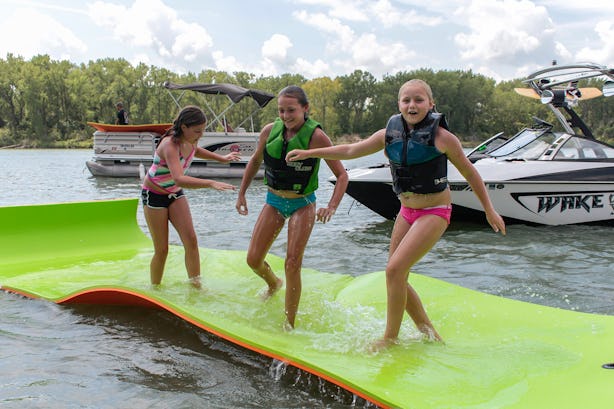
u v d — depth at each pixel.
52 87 79.75
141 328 4.00
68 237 6.31
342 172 3.91
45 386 3.05
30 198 12.61
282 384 3.14
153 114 82.62
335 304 4.33
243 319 3.92
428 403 2.70
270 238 4.08
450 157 3.30
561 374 3.07
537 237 7.83
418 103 3.28
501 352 3.39
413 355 3.33
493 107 95.38
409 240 3.36
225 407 2.85
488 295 4.52
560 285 5.33
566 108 9.56
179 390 3.04
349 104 98.38
